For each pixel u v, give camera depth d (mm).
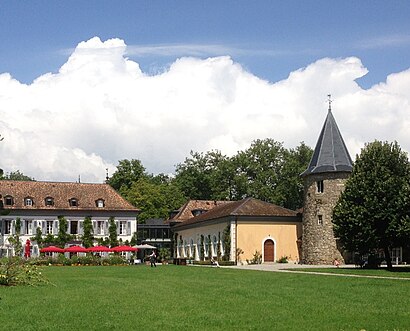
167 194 114875
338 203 53406
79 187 88688
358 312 18281
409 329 14828
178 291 26312
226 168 110562
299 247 69562
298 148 111750
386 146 52094
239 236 67812
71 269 54156
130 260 76812
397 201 49719
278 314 17766
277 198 104688
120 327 15273
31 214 83125
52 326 15398
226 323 15938
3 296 23672
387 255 51125
